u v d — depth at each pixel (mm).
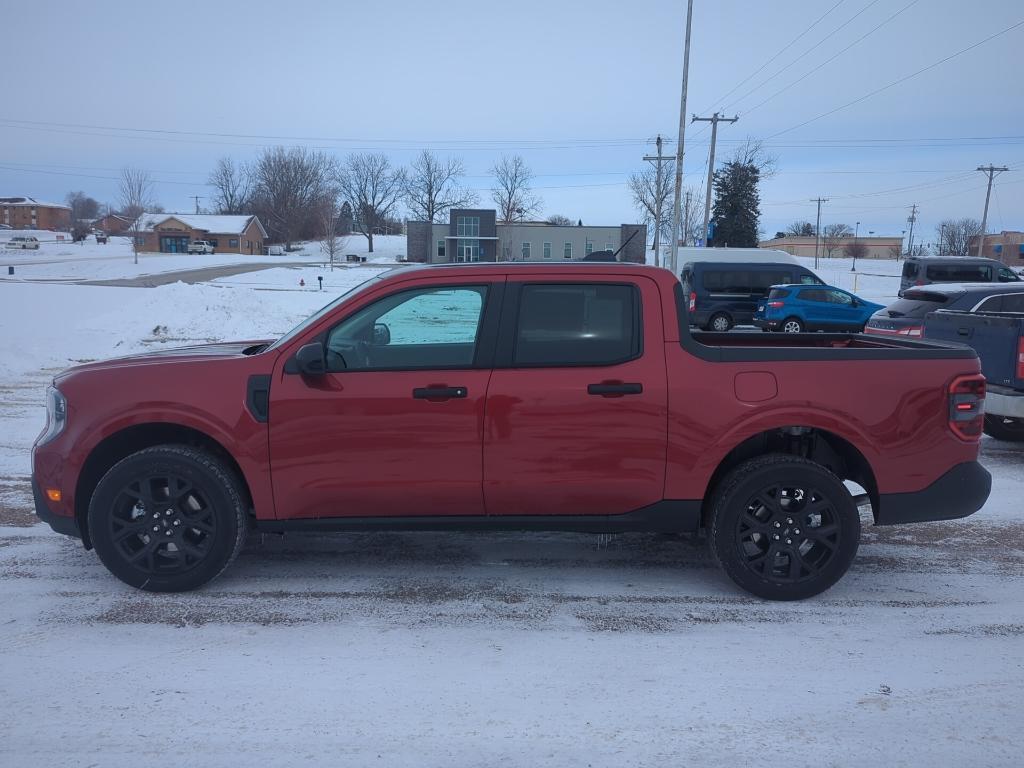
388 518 4398
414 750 2994
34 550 5027
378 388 4223
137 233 75750
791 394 4254
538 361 4281
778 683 3521
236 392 4234
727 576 4410
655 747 3029
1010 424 8750
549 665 3658
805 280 24625
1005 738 3113
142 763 2895
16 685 3426
